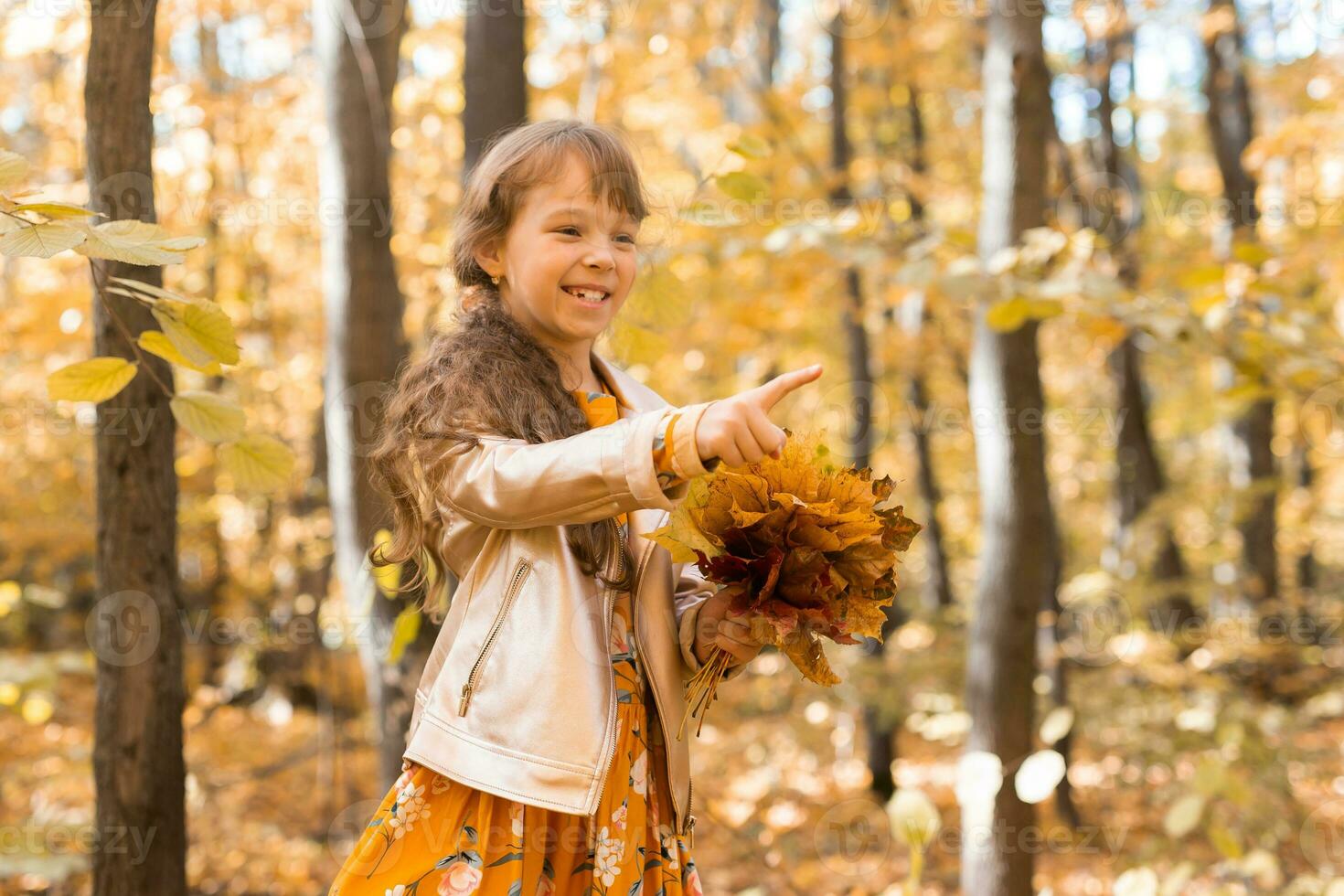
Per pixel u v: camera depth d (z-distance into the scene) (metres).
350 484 3.80
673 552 1.39
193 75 6.99
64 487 9.08
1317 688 9.11
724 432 1.22
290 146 8.23
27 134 7.00
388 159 4.00
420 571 1.76
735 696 10.80
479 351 1.48
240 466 1.91
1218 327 3.81
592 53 7.14
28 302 6.56
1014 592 4.63
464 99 4.34
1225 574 11.34
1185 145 14.05
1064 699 7.20
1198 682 7.13
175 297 1.64
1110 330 4.01
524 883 1.45
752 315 7.30
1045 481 4.69
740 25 8.90
